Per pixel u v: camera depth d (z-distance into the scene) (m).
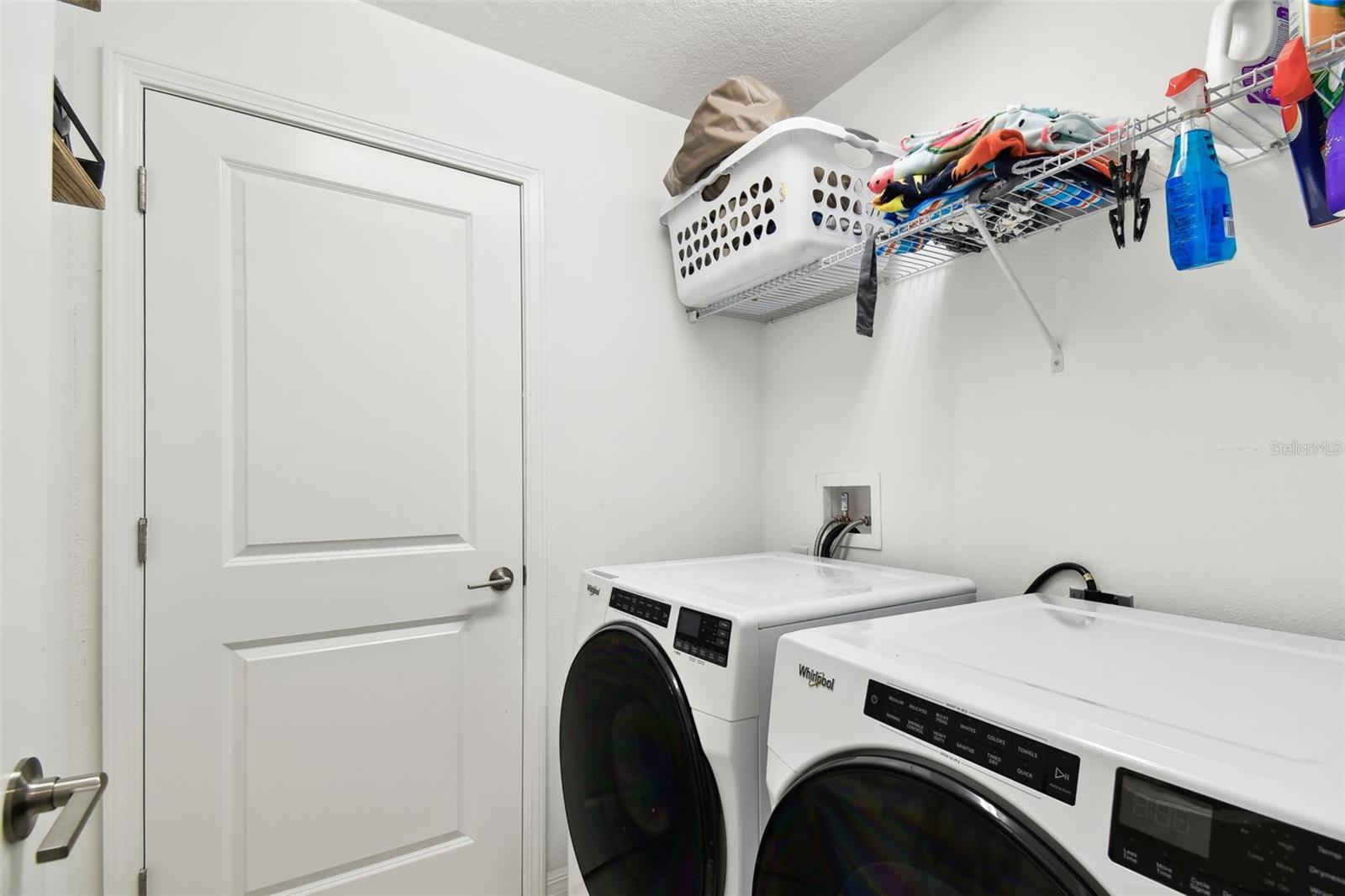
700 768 0.97
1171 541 1.11
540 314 1.76
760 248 1.53
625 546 1.87
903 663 0.72
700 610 1.05
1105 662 0.73
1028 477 1.34
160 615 1.28
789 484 2.03
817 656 0.79
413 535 1.57
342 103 1.52
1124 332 1.18
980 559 1.44
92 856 1.19
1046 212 1.21
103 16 1.29
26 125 0.49
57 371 1.21
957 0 1.54
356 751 1.46
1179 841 0.45
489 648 1.65
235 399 1.39
